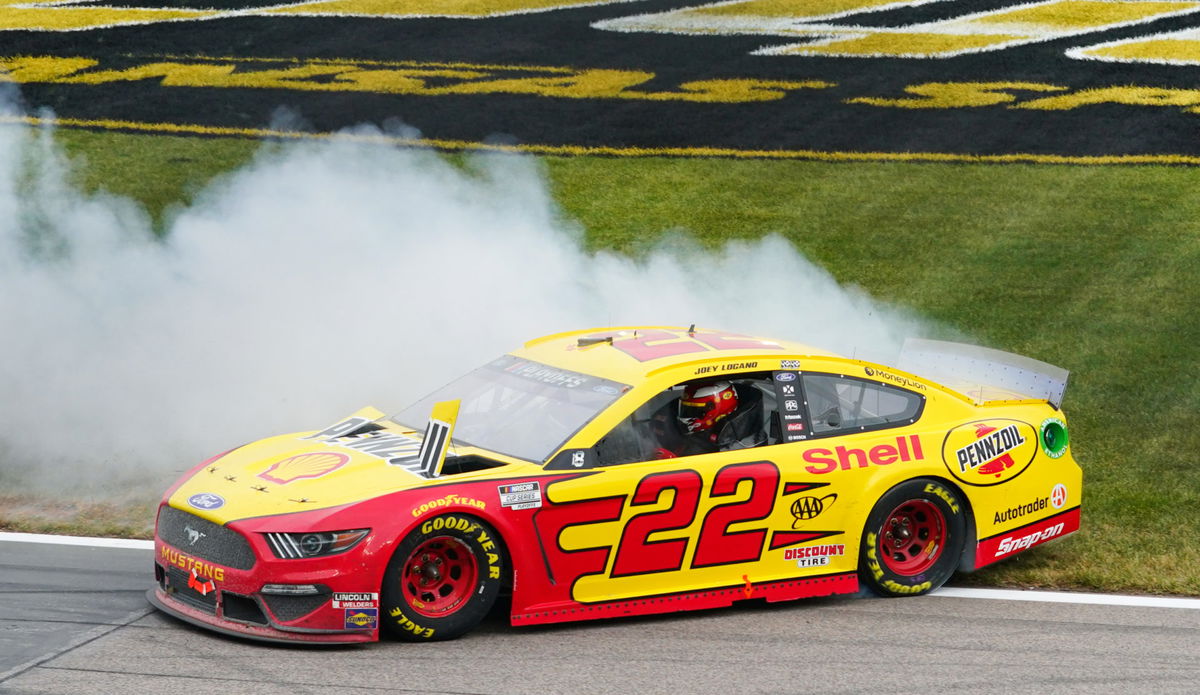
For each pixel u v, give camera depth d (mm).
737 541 15859
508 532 14492
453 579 14578
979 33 58312
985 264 37219
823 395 16922
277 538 13641
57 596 15672
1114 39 56906
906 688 13570
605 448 15367
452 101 50969
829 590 16422
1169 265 36812
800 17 61156
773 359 16875
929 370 20250
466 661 13812
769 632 15336
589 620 15586
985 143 47188
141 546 18094
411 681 13117
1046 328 32469
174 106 49719
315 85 52312
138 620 14820
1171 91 51156
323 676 13141
